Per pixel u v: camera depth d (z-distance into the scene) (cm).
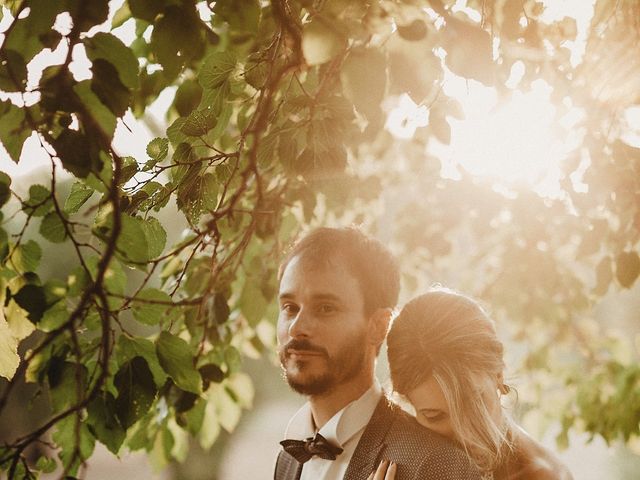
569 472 234
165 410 275
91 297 139
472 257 445
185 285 276
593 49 248
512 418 257
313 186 253
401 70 146
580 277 458
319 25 139
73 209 172
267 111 162
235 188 264
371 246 203
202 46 148
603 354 448
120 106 135
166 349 179
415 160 411
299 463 217
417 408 210
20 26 134
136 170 174
